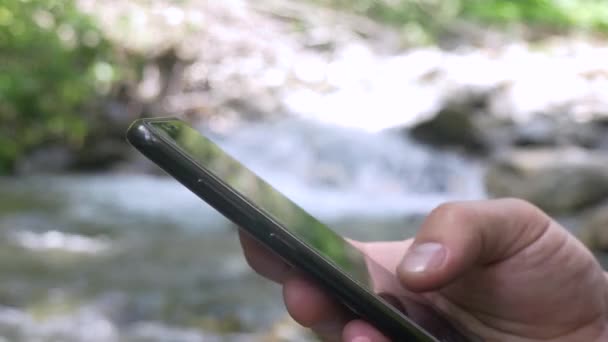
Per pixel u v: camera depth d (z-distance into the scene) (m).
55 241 3.93
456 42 10.53
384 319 0.70
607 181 5.47
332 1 10.60
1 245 3.70
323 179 6.96
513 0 12.27
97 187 5.83
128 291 3.11
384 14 10.69
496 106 7.80
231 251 3.89
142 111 7.19
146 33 7.78
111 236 4.20
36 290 3.03
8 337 2.56
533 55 9.85
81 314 2.83
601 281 1.14
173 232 4.43
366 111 7.97
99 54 7.11
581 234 3.92
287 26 9.35
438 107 7.69
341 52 9.13
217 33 8.53
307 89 8.32
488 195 5.77
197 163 0.67
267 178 6.86
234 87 7.94
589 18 11.84
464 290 1.09
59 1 6.99
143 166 6.63
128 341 2.65
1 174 6.12
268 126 7.54
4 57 6.57
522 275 1.07
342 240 0.89
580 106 7.87
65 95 6.59
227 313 2.94
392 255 1.17
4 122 6.38
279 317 2.93
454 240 0.85
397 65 9.01
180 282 3.28
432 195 6.93
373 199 6.47
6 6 6.61
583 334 1.12
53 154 6.44
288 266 0.81
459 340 0.83
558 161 5.58
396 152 7.28
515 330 1.11
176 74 7.72
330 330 0.81
